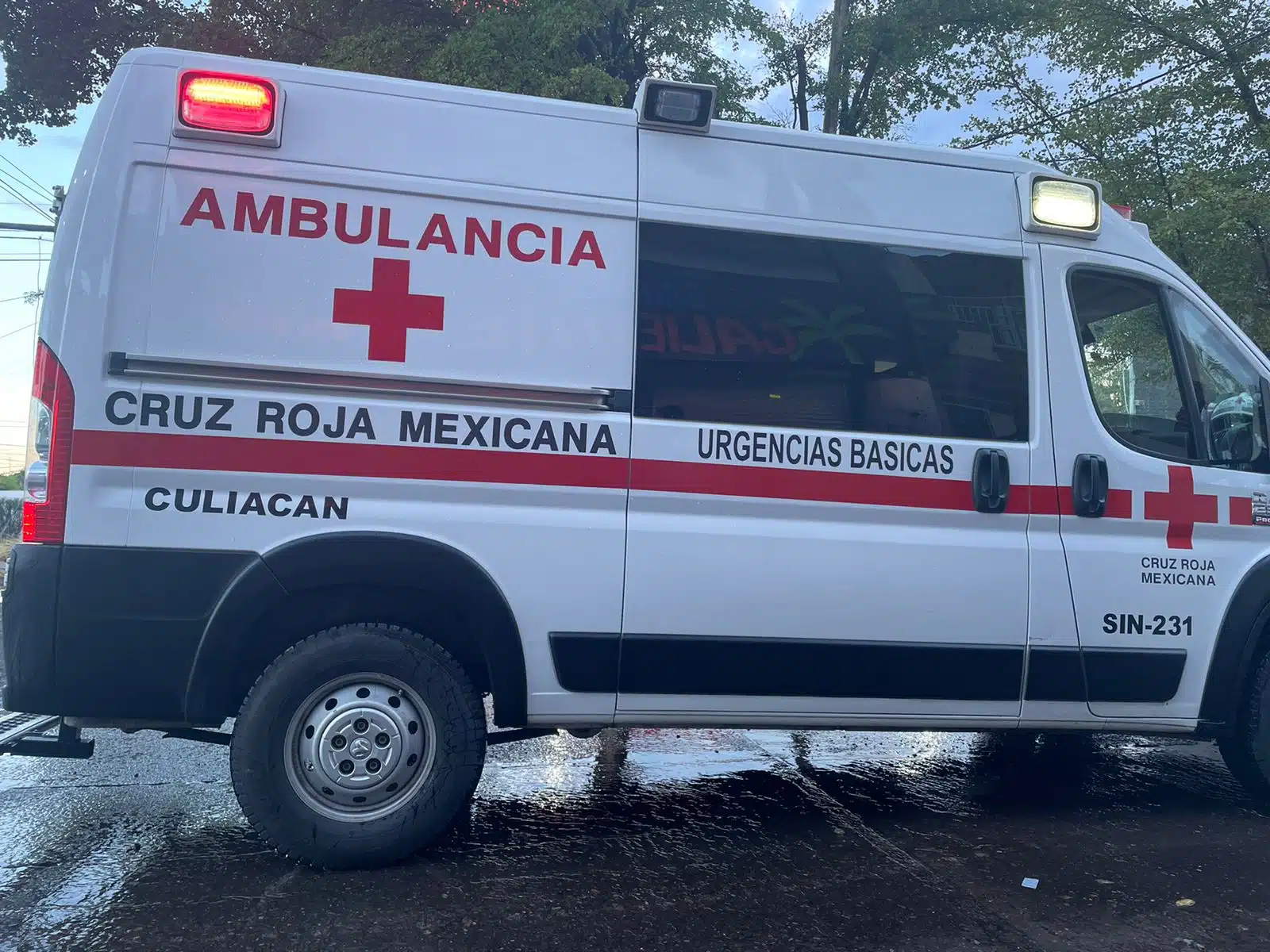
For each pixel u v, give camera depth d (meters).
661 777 4.74
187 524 3.27
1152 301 4.26
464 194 3.55
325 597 3.45
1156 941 3.12
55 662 3.17
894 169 3.98
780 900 3.35
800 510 3.73
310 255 3.42
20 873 3.40
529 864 3.59
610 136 3.73
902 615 3.79
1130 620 4.00
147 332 3.29
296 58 13.83
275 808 3.33
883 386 3.84
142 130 3.37
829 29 14.73
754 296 3.77
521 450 3.52
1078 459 4.00
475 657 3.66
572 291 3.60
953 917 3.25
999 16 13.56
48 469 3.20
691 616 3.62
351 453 3.39
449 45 12.11
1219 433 4.25
